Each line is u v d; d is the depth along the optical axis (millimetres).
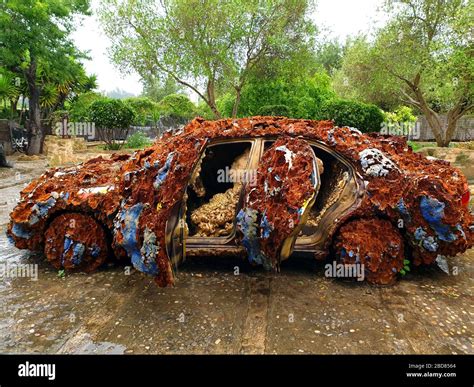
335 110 12047
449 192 3303
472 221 3547
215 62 14305
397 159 3736
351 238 3277
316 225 3965
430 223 3283
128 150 16828
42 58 16906
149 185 2895
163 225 2680
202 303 2992
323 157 4266
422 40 13562
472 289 3225
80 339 2539
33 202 3746
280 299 3039
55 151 14289
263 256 3188
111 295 3160
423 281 3375
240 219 3199
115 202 3537
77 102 22094
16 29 15516
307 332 2582
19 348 2453
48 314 2867
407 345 2438
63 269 3678
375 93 17203
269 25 14086
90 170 4266
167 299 3066
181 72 14477
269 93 16062
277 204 2945
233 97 17594
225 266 3686
